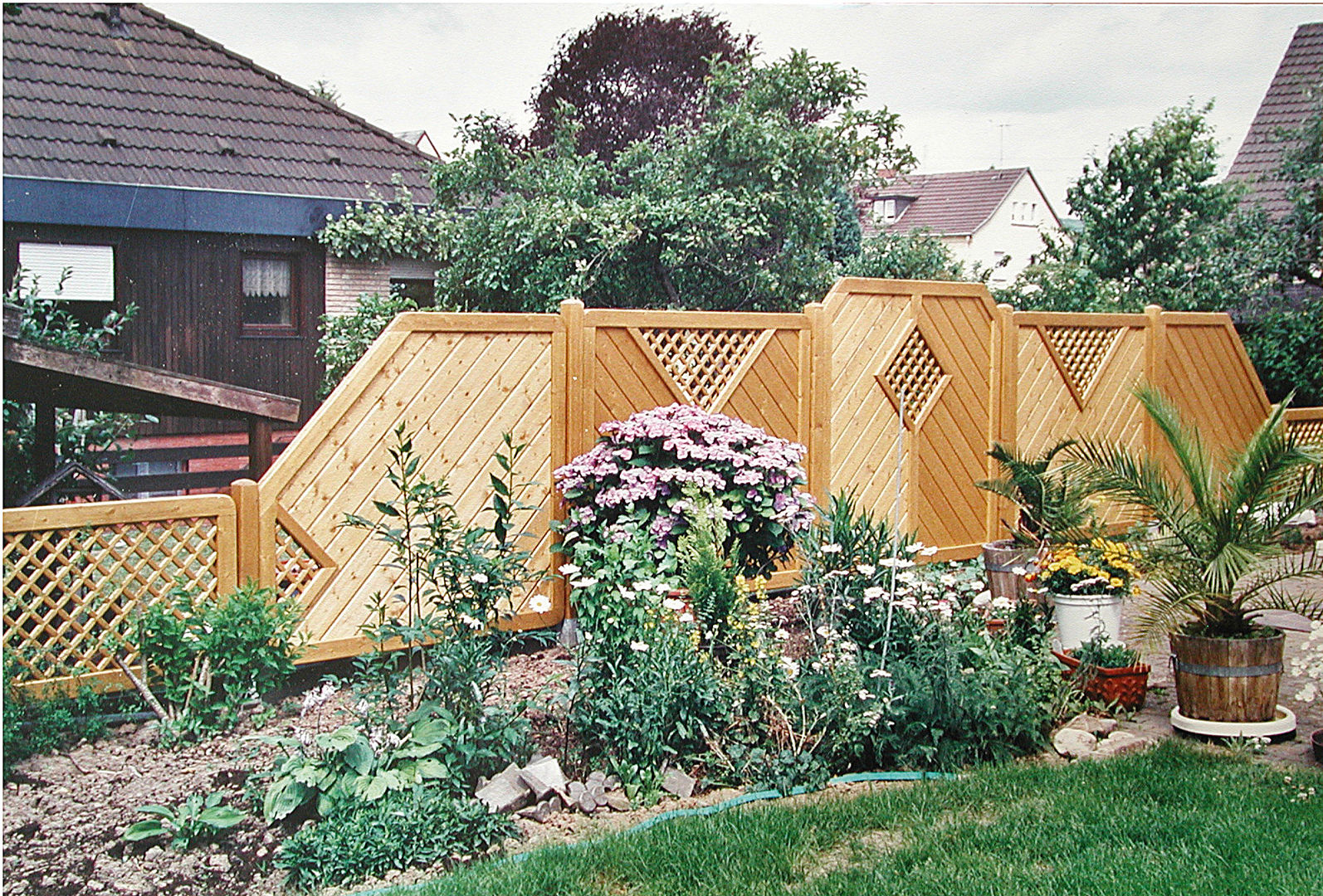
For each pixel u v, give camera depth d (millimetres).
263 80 13039
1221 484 5801
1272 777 4719
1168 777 4707
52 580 5203
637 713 4730
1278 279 14875
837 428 8008
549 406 6750
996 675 5234
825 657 5168
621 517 6246
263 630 5395
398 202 12969
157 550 5500
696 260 11531
